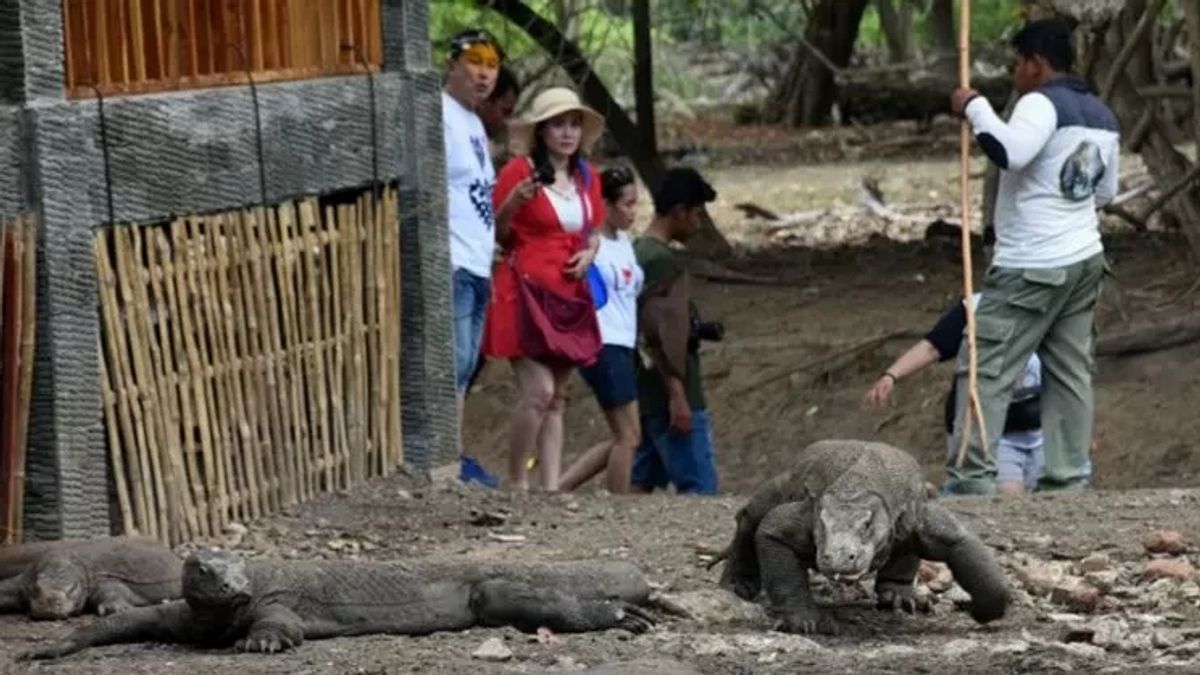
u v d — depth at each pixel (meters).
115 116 10.90
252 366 11.88
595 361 14.09
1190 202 22.73
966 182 12.59
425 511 12.34
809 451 8.89
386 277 12.93
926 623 9.09
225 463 11.70
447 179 13.35
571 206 13.62
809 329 22.77
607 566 9.09
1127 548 10.66
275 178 12.02
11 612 9.69
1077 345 13.23
